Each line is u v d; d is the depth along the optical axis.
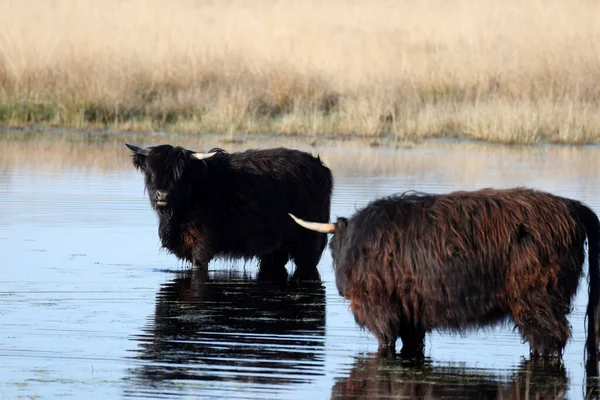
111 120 113.69
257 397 31.38
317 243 53.16
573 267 34.44
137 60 126.81
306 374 33.97
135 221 61.84
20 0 164.75
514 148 104.50
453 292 34.09
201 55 131.25
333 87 123.62
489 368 35.09
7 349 36.09
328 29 162.88
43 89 116.38
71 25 146.62
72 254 52.75
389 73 127.38
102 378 33.03
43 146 97.06
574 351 37.25
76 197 69.50
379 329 35.31
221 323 40.56
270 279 50.19
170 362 34.91
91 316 41.06
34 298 43.62
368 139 107.81
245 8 196.00
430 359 36.19
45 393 31.41
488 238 34.00
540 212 34.22
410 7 195.12
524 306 34.34
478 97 118.12
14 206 65.69
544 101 116.12
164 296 45.19
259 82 123.81
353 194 70.62
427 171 84.62
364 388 32.66
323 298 45.69
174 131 108.94
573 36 142.25
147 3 180.50
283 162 52.75
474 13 169.38
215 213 51.22
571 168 88.25
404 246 34.53
